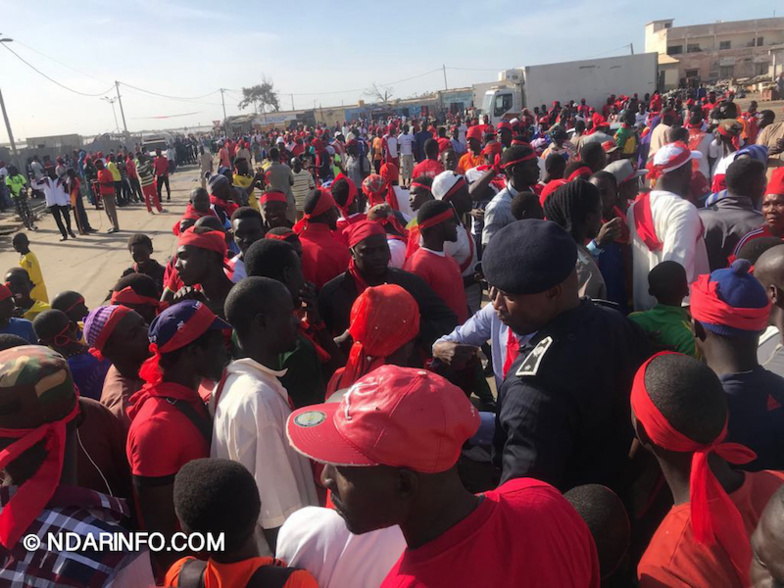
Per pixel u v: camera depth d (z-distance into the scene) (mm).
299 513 1855
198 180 30453
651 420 1599
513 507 1312
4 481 1708
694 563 1496
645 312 3117
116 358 2885
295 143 25422
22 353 1704
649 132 13172
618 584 1991
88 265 12758
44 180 15109
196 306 2381
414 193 6262
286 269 3295
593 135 9977
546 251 1964
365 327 2633
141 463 2176
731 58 65438
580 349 1962
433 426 1190
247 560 1682
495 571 1209
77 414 1801
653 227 3703
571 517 1369
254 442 2154
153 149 38062
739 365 2078
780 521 1153
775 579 1173
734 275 2074
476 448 3359
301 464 2289
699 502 1498
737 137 10273
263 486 2139
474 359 3303
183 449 2219
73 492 1704
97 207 20812
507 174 5270
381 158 20750
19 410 1611
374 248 3537
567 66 30984
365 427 1204
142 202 22469
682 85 44500
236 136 48156
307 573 1653
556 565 1270
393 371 1298
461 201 5820
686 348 2906
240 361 2365
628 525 1829
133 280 4176
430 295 3695
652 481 2047
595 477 2086
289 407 2357
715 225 3961
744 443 1990
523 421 1928
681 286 3023
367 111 58156
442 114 50562
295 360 2877
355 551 1707
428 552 1238
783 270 2418
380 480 1227
